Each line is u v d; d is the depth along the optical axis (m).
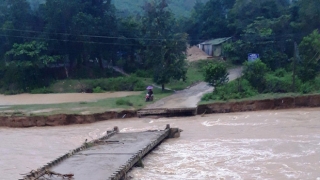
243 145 20.44
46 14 62.75
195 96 43.09
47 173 14.45
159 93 47.56
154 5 52.09
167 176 15.43
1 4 67.81
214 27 74.75
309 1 57.62
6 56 62.06
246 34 61.28
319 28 57.50
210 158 18.03
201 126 27.58
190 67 64.31
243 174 15.29
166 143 22.11
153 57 50.88
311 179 14.41
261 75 41.31
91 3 63.66
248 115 31.44
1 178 16.20
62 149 21.81
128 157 17.08
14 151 21.28
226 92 38.81
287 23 60.28
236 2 72.19
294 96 34.59
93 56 63.88
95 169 15.30
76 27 60.25
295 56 40.72
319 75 44.62
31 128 29.88
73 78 61.75
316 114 30.00
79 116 31.61
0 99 50.00
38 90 58.12
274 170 15.65
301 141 20.67
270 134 23.11
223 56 66.12
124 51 67.00
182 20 82.38
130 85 57.56
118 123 30.98
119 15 80.62
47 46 61.06
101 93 54.81
